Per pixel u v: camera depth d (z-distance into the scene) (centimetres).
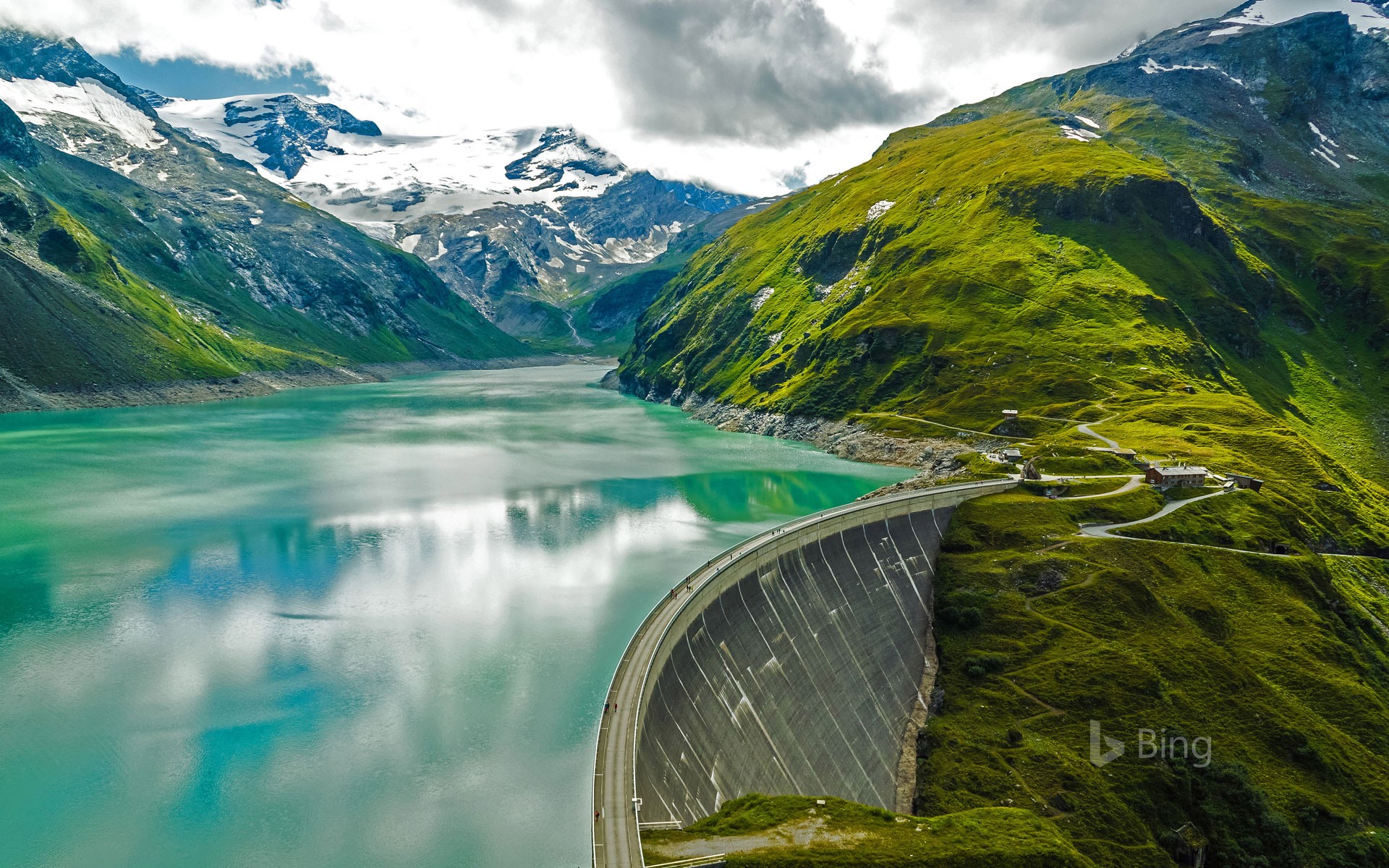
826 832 7069
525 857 7306
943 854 6912
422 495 19975
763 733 9150
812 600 11525
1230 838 9062
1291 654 11950
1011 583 13600
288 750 8831
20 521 16700
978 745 10356
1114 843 8775
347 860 7231
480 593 13388
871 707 11000
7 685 10012
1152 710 10606
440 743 9019
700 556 15438
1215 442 19238
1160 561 13812
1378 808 9556
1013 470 18638
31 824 7606
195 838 7462
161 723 9269
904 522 14662
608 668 10775
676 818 6869
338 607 12706
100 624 11825
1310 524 15725
